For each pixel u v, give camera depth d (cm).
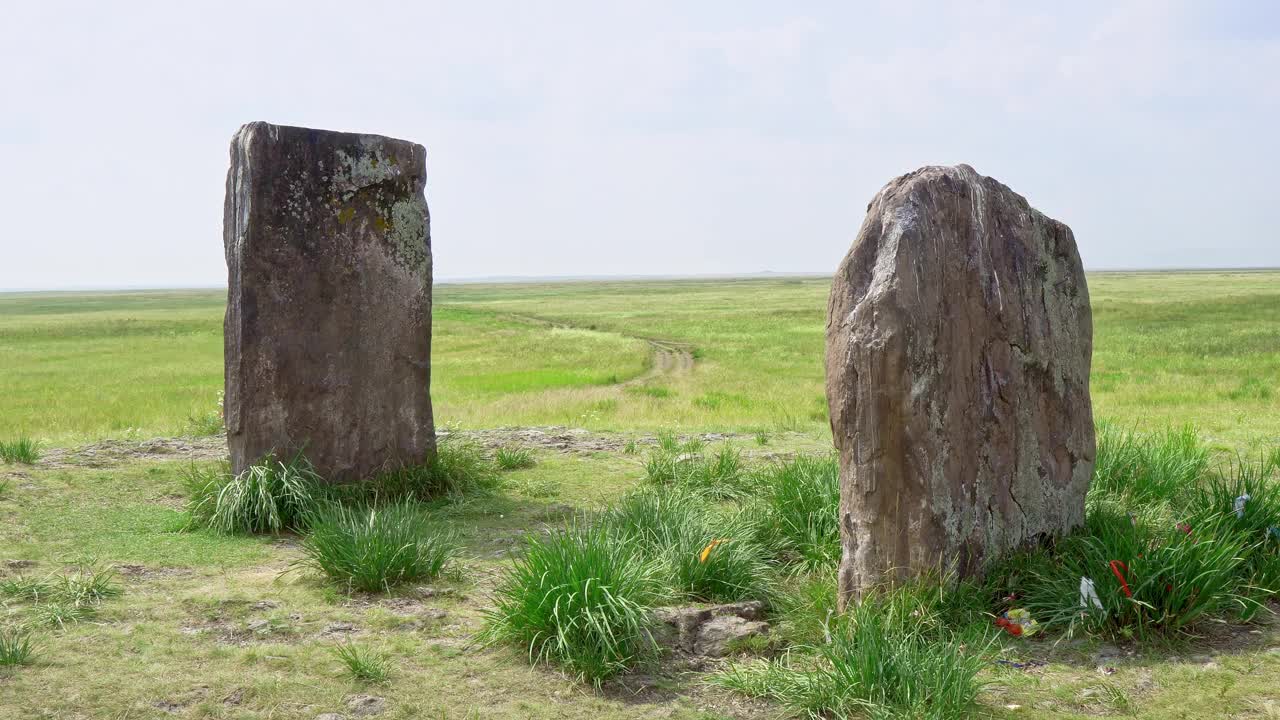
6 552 665
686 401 1947
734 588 580
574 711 433
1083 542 582
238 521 762
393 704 432
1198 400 1820
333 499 820
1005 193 617
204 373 2864
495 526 789
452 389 2409
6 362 3331
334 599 574
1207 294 8075
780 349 3800
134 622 527
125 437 1304
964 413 554
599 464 1066
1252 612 540
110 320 7006
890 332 514
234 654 482
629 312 7325
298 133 841
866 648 448
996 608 548
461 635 520
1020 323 596
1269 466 881
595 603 489
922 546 523
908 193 538
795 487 727
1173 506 750
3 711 409
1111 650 504
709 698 454
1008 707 436
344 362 870
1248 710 432
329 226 859
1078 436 641
